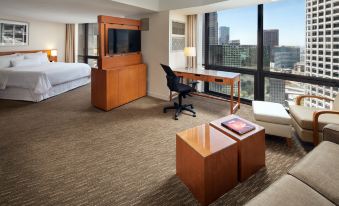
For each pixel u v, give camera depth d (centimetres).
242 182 207
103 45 436
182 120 385
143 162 243
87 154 260
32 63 639
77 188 197
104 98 433
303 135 270
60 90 580
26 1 409
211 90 591
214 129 225
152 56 538
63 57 836
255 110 304
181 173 209
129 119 388
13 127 343
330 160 157
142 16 541
